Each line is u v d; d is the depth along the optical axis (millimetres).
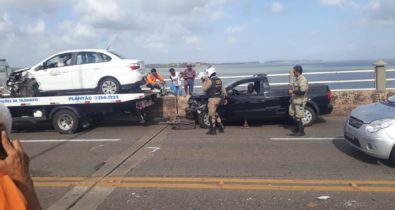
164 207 5609
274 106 12797
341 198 5820
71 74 13273
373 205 5527
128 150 9461
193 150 9242
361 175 6980
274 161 8062
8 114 1797
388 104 8539
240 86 13102
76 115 12414
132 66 13234
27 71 13469
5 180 1613
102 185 6660
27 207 1630
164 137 11102
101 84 13203
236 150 9156
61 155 9172
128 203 5793
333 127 12148
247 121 13914
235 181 6734
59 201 5945
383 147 7430
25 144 10750
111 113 13109
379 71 15352
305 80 10688
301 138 10445
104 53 13375
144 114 13703
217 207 5570
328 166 7613
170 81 18625
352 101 14656
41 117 12750
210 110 11391
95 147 9984
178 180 6848
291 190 6215
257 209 5461
